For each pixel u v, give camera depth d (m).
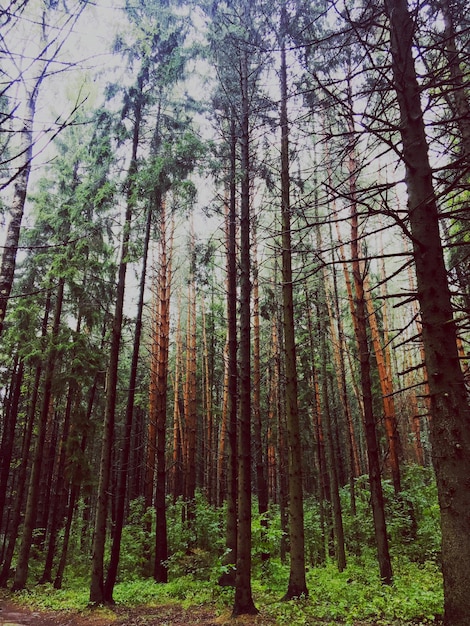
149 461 18.17
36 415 20.81
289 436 9.24
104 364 15.55
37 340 14.57
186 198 10.99
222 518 16.28
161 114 11.87
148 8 9.37
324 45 6.04
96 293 13.96
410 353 22.38
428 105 3.83
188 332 21.19
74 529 20.02
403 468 18.50
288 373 9.52
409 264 3.96
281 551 13.87
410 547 12.23
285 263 9.88
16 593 13.30
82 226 12.44
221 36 10.14
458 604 3.17
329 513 17.11
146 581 13.00
